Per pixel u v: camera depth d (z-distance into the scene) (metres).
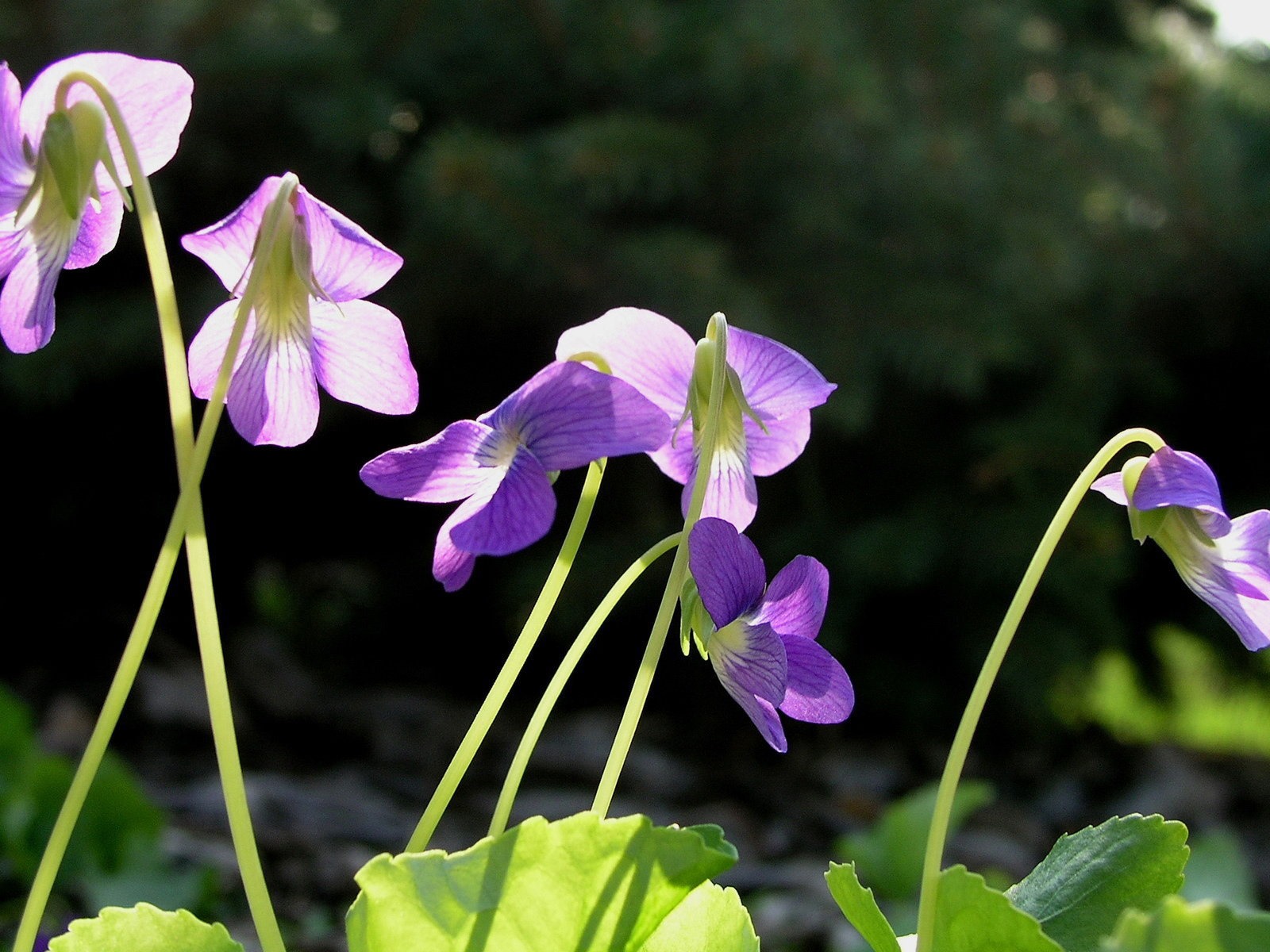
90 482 0.98
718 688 1.01
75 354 0.82
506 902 0.31
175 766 0.81
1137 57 1.07
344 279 0.32
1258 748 1.20
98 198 0.32
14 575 0.99
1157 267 1.03
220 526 1.03
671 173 0.80
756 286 0.84
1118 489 0.33
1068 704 1.03
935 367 0.84
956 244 0.87
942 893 0.31
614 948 0.31
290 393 0.32
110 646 1.00
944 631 0.96
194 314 0.81
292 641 1.14
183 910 0.32
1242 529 0.32
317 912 0.53
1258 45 1.21
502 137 0.88
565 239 0.78
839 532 0.94
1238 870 0.43
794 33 0.79
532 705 1.04
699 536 0.32
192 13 0.77
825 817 0.82
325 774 0.84
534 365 0.93
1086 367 0.94
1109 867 0.32
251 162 0.85
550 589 0.32
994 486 0.93
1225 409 1.14
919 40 0.90
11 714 0.60
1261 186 1.07
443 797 0.32
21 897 0.52
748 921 0.33
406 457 0.32
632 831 0.31
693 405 0.33
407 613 1.09
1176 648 1.21
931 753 0.96
